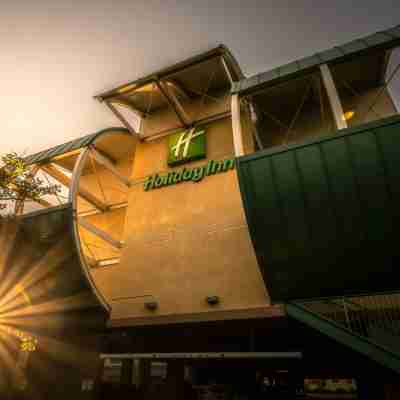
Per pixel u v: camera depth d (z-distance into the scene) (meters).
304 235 11.97
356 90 18.81
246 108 18.62
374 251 11.02
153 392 16.09
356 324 11.05
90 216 24.02
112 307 17.06
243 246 15.42
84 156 18.58
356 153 11.37
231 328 15.48
